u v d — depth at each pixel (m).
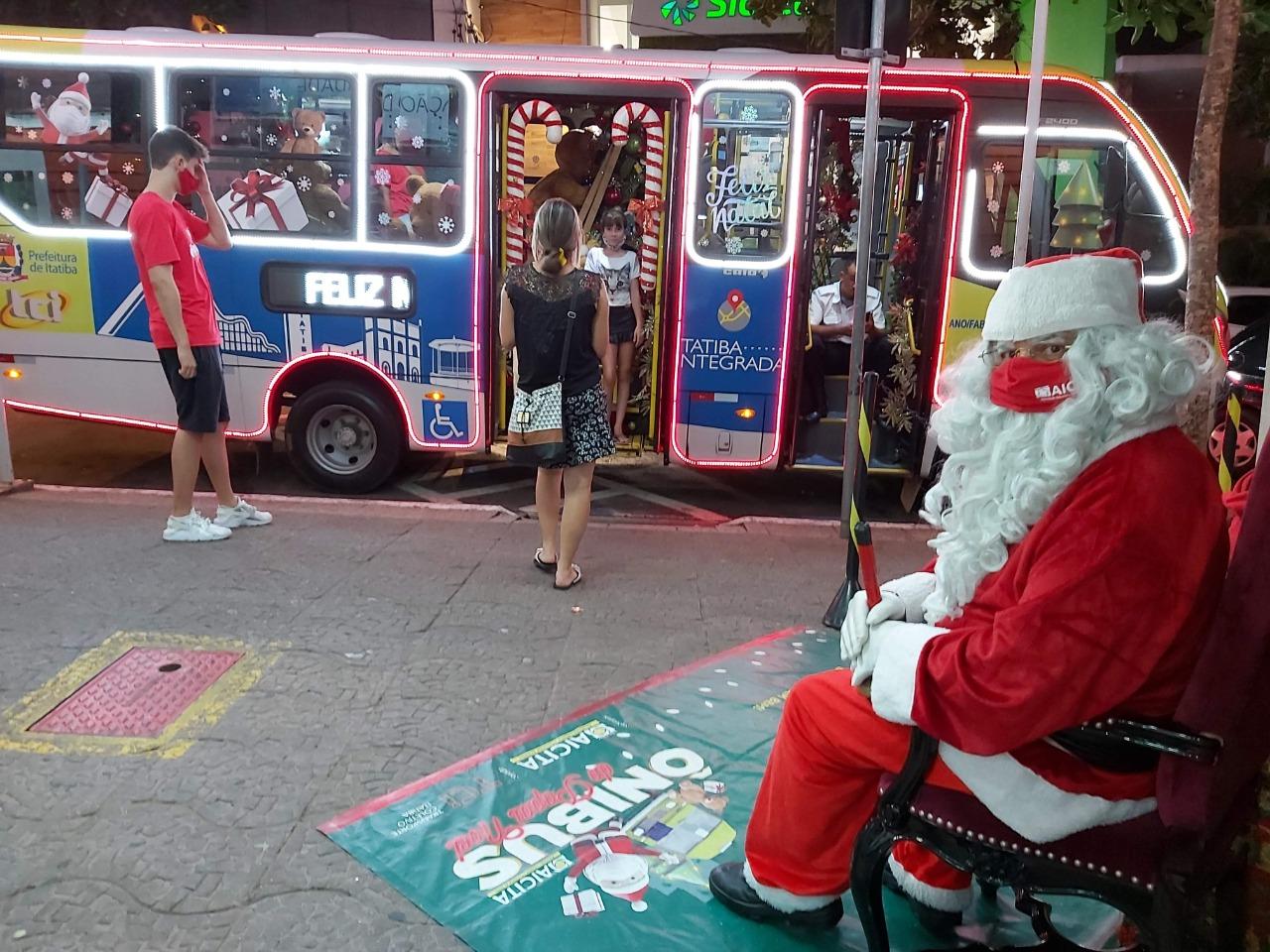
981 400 1.97
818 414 6.46
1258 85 8.73
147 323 6.21
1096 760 1.83
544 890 2.54
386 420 6.40
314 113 6.04
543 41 13.27
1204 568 1.69
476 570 4.89
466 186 6.06
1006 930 2.53
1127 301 1.84
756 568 5.11
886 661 1.92
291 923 2.39
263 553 4.99
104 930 2.34
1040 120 5.82
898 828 2.03
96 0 9.95
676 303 6.18
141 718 3.32
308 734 3.26
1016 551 1.85
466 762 3.12
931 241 6.15
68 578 4.53
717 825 2.84
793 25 11.52
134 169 6.11
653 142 6.25
